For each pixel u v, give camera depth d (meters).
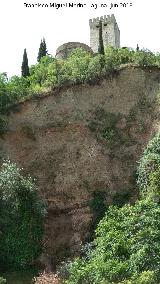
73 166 32.75
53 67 39.34
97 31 61.09
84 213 30.66
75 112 35.41
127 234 21.94
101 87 36.84
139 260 20.23
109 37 60.41
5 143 33.75
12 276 27.23
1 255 28.03
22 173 32.44
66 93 36.38
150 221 21.86
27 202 29.23
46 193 31.67
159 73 37.53
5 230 28.45
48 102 35.88
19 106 35.56
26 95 36.28
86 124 34.75
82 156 33.16
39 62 46.44
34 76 39.75
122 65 37.91
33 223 29.05
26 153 33.44
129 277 19.94
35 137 34.19
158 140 30.53
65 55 49.75
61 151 33.44
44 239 29.30
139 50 39.53
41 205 29.66
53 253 28.89
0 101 35.31
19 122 34.88
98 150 33.41
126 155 33.19
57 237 29.72
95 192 31.45
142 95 36.38
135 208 22.94
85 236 29.58
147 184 28.64
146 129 34.47
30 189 29.33
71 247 29.02
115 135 34.31
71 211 30.97
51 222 30.47
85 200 31.23
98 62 37.91
